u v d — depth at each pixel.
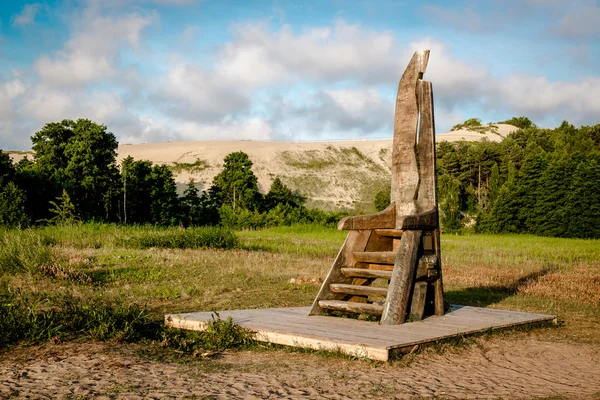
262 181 92.19
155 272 13.54
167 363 5.71
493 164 80.62
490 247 29.44
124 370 5.36
